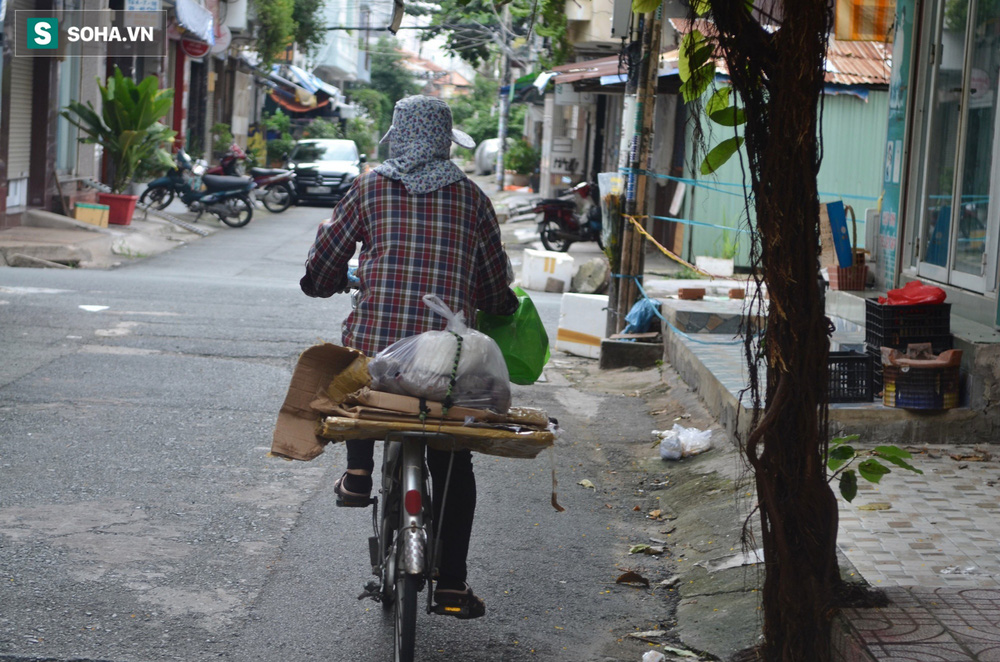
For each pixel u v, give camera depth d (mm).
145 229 20078
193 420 7109
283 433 3447
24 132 18391
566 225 20766
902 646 3295
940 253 8078
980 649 3277
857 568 4473
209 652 3869
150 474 5926
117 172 20516
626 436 7441
